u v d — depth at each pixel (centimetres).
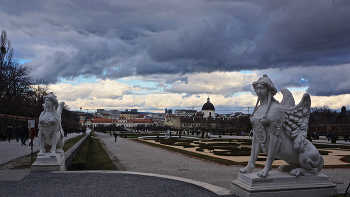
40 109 6262
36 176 1109
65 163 1420
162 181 1030
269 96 835
